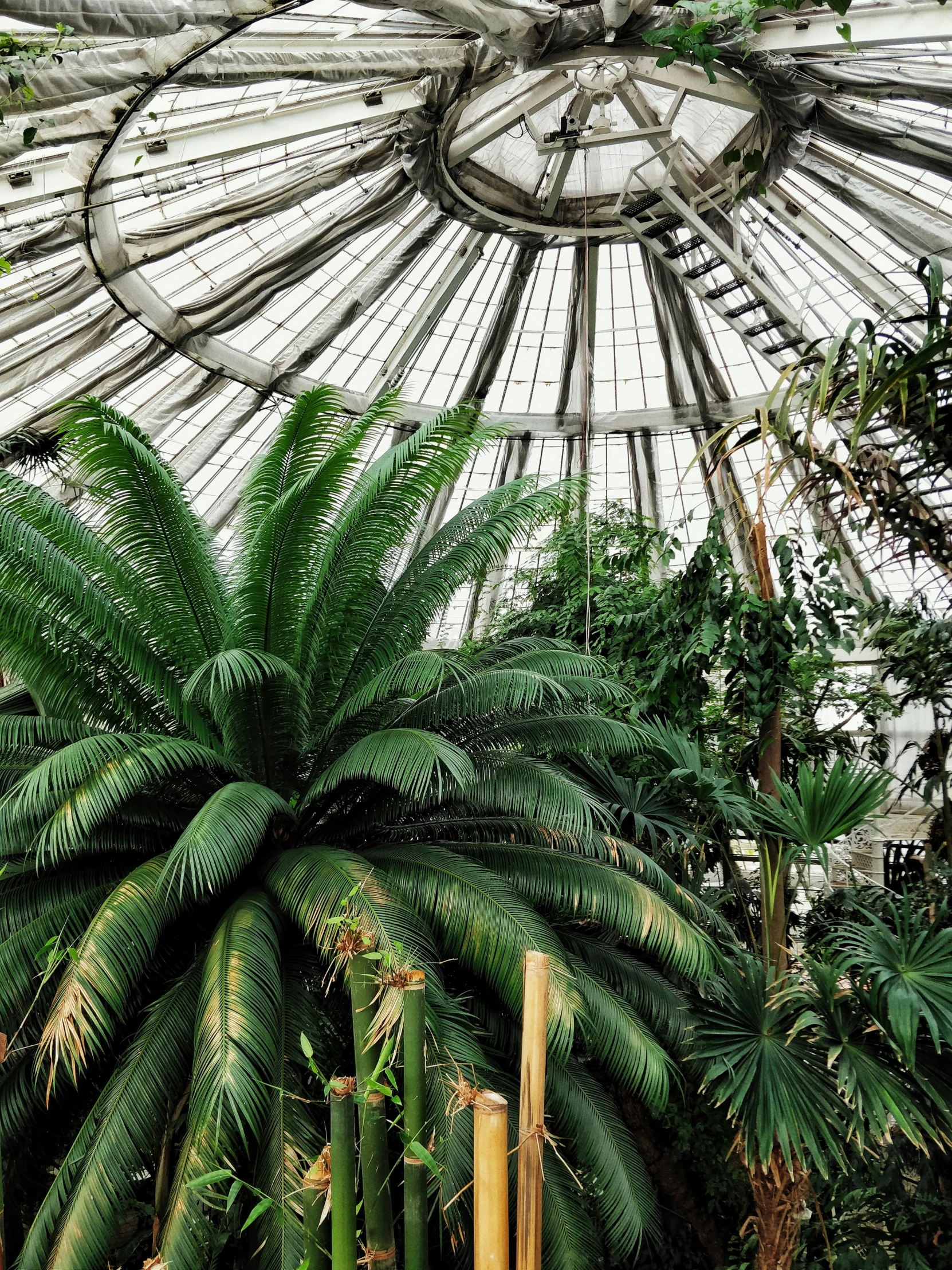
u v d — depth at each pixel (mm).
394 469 5273
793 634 5293
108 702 5891
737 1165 6316
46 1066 4809
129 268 10289
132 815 5387
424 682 4844
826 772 4773
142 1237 5121
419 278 13102
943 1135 4047
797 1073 3990
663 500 16172
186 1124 4781
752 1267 5367
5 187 8516
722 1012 4258
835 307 12570
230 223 10383
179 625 5902
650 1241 6094
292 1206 3812
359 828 5914
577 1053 5820
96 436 5047
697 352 13625
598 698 6473
